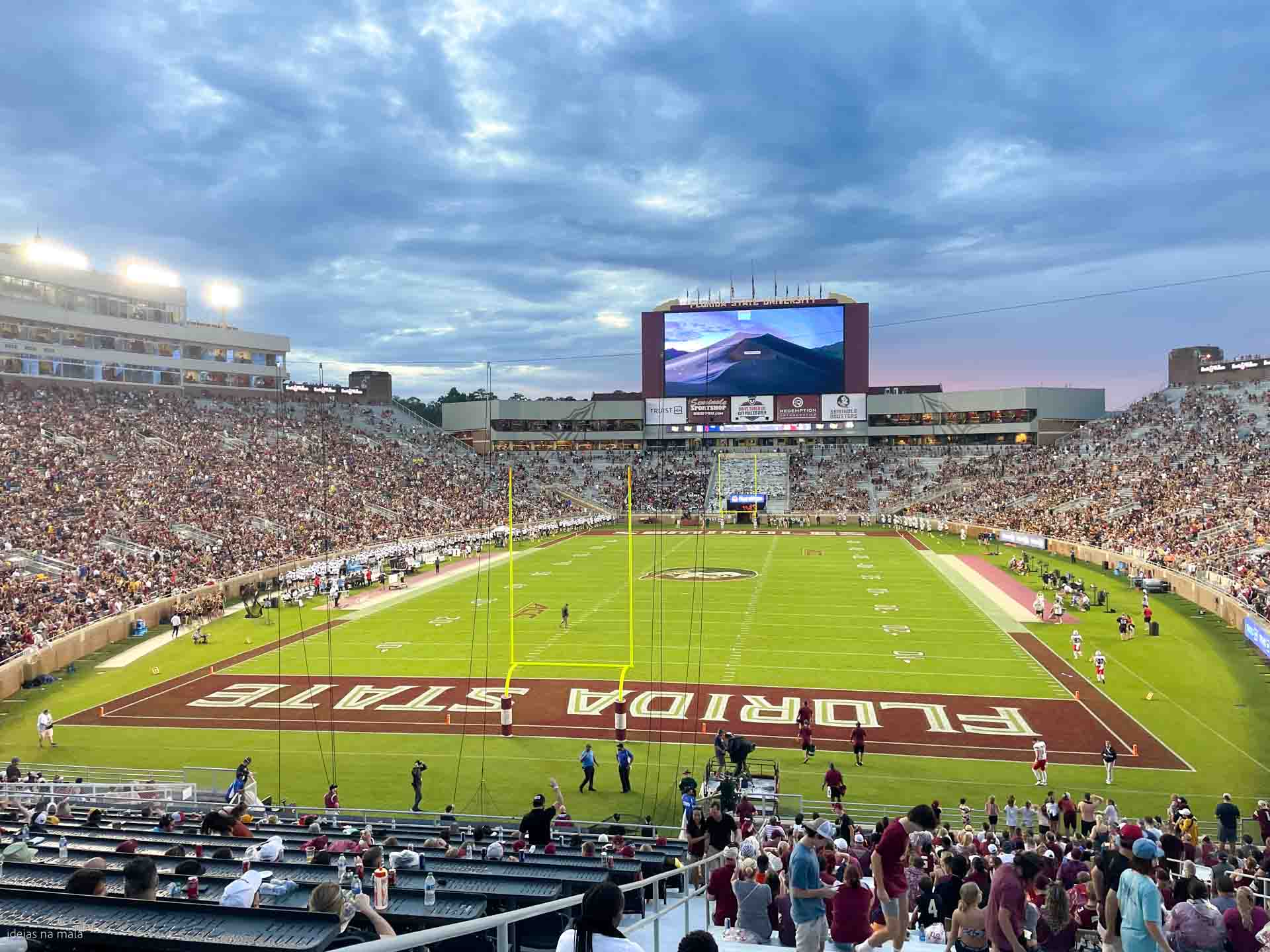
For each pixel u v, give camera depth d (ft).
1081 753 74.79
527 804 65.62
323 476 225.35
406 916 24.97
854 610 134.21
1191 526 168.66
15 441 168.76
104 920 18.21
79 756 75.77
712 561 191.72
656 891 27.96
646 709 87.81
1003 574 170.19
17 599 113.80
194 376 252.42
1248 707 86.17
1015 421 310.86
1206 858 45.55
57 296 219.61
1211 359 305.94
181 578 140.97
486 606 142.20
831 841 42.75
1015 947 22.88
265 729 83.20
